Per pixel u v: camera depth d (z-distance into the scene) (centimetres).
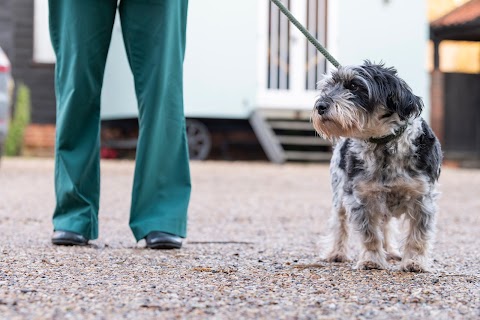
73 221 554
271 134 1677
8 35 1972
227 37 1719
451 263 528
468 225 794
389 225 570
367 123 468
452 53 2323
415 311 358
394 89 467
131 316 337
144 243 593
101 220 771
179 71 543
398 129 467
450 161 2038
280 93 1730
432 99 2050
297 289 405
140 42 537
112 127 1928
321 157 1717
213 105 1717
